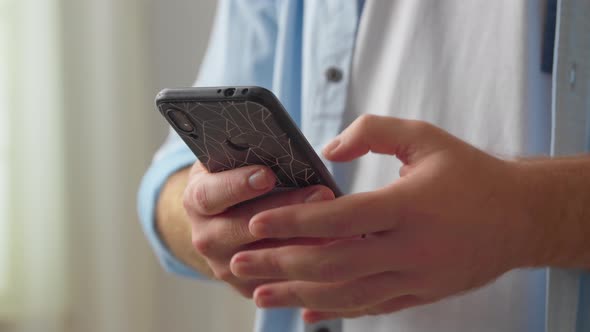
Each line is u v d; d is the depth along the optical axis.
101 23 1.49
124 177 1.54
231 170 0.46
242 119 0.41
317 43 0.76
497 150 0.67
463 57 0.69
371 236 0.43
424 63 0.70
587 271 0.55
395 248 0.42
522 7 0.66
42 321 1.47
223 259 0.53
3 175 1.43
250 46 0.85
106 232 1.52
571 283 0.56
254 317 1.52
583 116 0.59
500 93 0.67
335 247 0.43
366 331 0.71
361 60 0.74
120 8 1.50
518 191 0.44
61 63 1.46
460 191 0.42
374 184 0.72
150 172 0.76
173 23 1.54
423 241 0.41
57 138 1.47
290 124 0.41
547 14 0.66
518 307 0.64
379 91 0.73
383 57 0.74
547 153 0.67
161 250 0.73
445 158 0.42
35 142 1.45
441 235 0.41
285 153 0.44
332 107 0.75
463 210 0.42
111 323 1.54
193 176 0.54
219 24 0.90
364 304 0.46
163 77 1.55
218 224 0.50
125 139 1.53
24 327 1.46
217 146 0.45
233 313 1.54
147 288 1.57
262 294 0.50
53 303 1.48
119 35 1.50
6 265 1.43
